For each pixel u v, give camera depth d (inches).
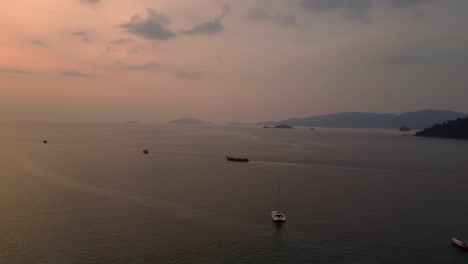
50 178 4758.9
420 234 2888.8
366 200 3885.3
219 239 2701.8
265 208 3486.7
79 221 3006.9
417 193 4286.4
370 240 2751.0
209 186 4443.9
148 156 7583.7
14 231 2773.1
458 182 5036.9
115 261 2322.8
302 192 4212.6
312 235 2819.9
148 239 2669.8
